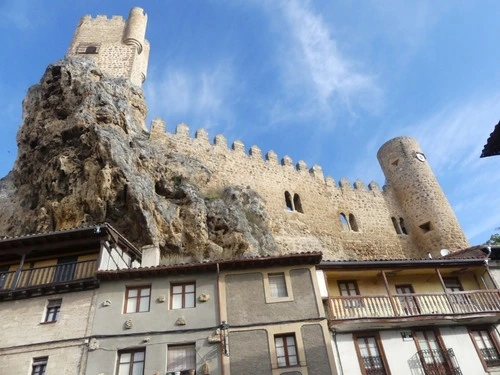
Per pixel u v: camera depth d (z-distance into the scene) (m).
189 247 29.27
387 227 47.62
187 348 16.86
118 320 17.44
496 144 14.80
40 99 36.44
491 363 17.92
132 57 46.41
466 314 18.58
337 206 46.69
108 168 28.45
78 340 16.89
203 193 34.84
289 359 16.66
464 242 46.03
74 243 20.11
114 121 32.91
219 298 18.03
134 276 18.62
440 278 20.12
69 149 30.98
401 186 51.56
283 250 38.06
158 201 29.41
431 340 18.33
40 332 17.27
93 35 48.69
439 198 49.06
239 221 31.89
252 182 41.91
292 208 43.03
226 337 16.84
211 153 41.12
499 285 20.72
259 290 18.42
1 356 16.62
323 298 18.34
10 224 30.86
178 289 18.59
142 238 27.42
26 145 34.81
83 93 34.59
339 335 17.70
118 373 16.25
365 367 17.02
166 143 38.69
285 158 46.94
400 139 54.22
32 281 19.03
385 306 18.42
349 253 42.97
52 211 28.53
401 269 20.44
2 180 35.78
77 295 18.33
